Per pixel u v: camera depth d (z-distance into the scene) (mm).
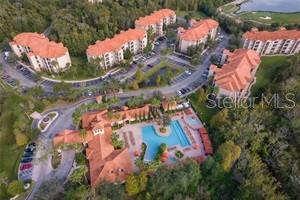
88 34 176250
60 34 174375
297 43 175250
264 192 94812
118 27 195750
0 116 133875
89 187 96875
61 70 160750
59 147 113375
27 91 148250
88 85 154375
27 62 170375
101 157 106562
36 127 127938
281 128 116688
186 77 161250
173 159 114000
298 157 107938
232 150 104438
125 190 98125
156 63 173250
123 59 171750
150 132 125750
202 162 111375
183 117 133625
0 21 188125
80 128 124938
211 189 101312
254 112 124062
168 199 97312
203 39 183625
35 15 197375
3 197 100375
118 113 126625
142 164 103188
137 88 150750
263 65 172000
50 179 105000
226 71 144625
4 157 115062
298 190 96000
